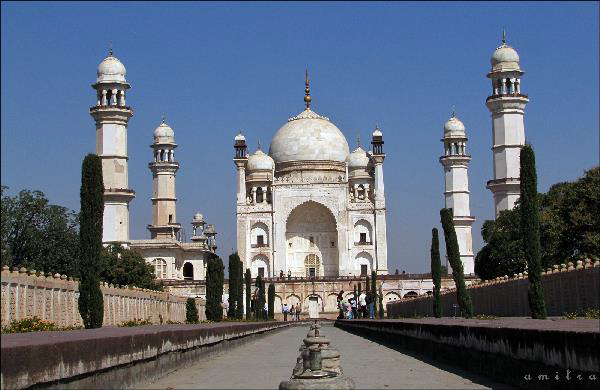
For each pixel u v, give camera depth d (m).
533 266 40.94
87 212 35.16
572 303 47.84
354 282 140.62
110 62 128.50
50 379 12.70
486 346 20.34
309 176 159.12
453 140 149.50
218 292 67.50
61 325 40.09
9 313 33.50
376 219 149.12
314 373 15.98
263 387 18.77
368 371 23.45
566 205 78.94
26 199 82.69
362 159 158.00
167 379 21.20
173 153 153.25
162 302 66.12
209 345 31.50
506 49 132.38
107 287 48.62
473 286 74.94
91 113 125.94
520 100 127.94
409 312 108.12
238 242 150.25
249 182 155.62
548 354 15.10
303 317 139.75
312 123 164.75
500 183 126.44
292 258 154.88
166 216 150.00
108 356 16.00
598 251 74.31
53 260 82.50
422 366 25.38
